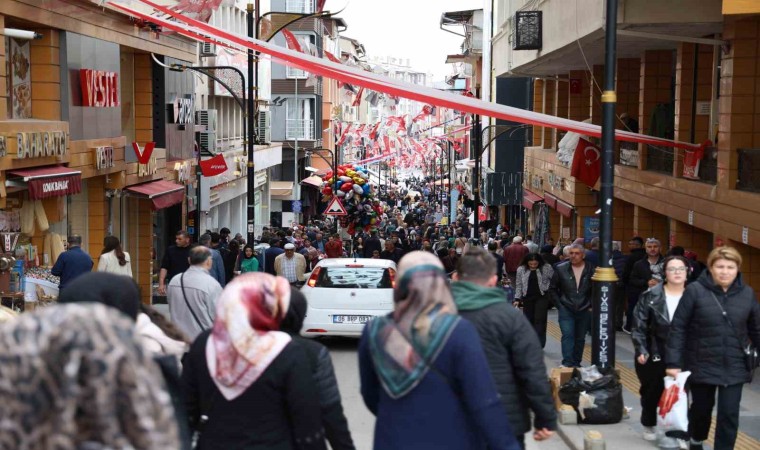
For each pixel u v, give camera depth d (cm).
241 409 539
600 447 1023
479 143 4344
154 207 2766
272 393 540
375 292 1894
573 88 3675
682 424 924
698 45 2342
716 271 918
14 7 1856
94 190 2553
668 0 1906
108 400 270
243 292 545
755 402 1369
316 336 2086
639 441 1091
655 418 1087
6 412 269
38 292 1812
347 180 4453
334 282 1905
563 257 2838
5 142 1775
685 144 2197
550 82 4462
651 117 2697
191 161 3497
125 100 2914
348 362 1752
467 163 7450
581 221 3522
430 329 535
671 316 1016
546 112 4478
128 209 3023
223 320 542
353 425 1234
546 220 4378
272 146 6475
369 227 4466
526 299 1800
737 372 920
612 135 1268
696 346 927
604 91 1272
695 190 2164
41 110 2102
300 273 2438
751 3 1614
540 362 642
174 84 3238
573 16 2339
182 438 489
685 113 2377
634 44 2516
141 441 273
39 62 2098
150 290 3089
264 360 536
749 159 1864
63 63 2162
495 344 638
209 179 4034
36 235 2083
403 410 538
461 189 7769
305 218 8662
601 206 1279
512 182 5281
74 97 2227
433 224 6016
